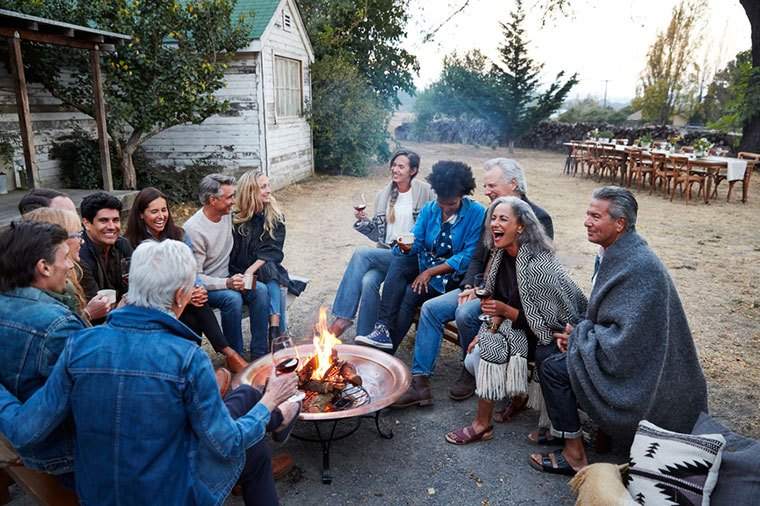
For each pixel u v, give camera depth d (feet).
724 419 10.99
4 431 5.50
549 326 9.65
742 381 12.61
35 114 30.94
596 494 7.32
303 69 45.09
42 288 6.24
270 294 13.24
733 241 26.53
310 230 28.48
